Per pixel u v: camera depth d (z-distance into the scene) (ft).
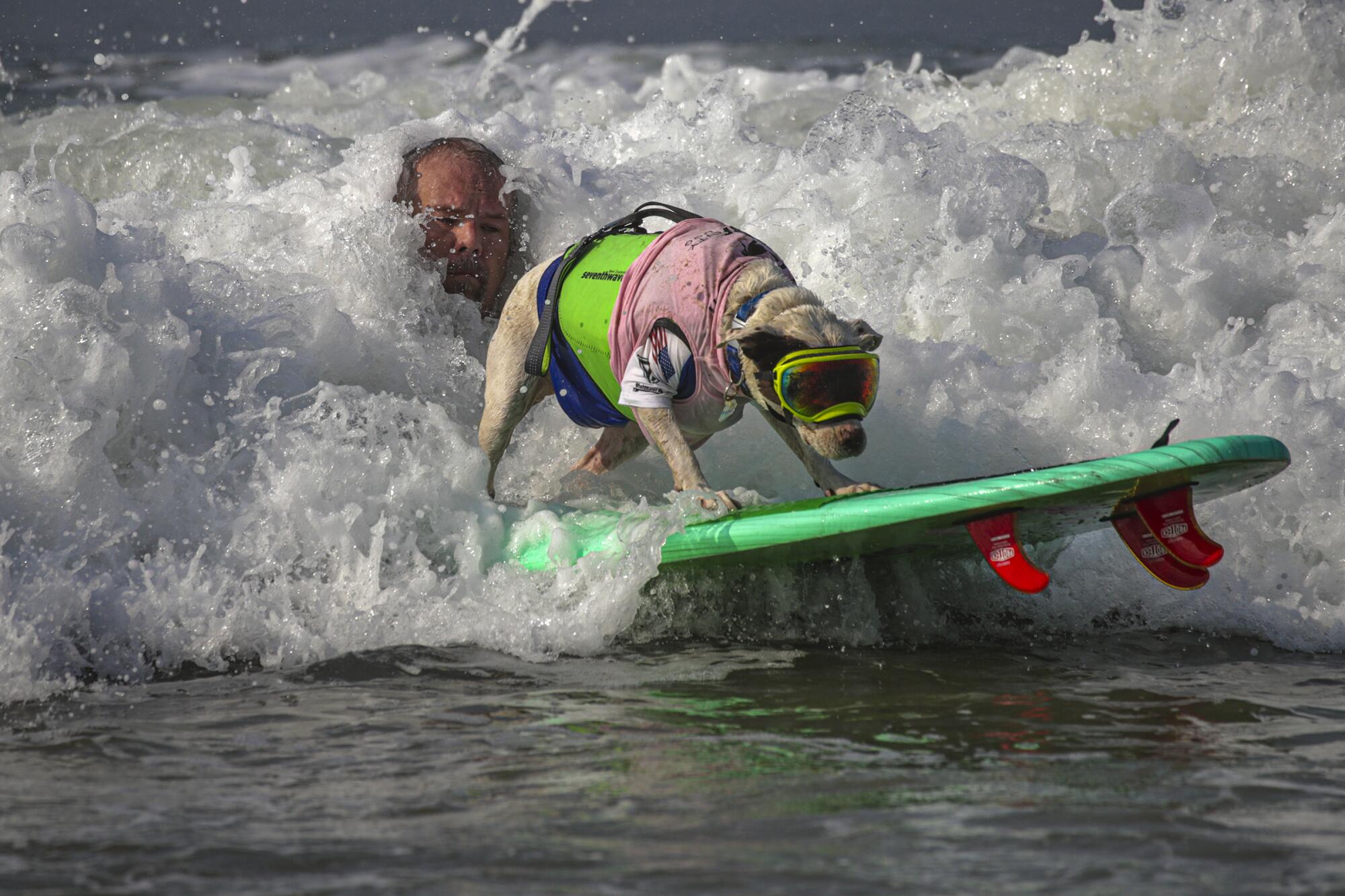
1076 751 37.06
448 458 58.13
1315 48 105.50
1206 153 100.17
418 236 74.28
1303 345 71.56
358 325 71.00
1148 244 78.02
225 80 158.92
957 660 47.70
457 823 31.22
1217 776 34.73
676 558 50.60
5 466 53.57
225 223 76.13
